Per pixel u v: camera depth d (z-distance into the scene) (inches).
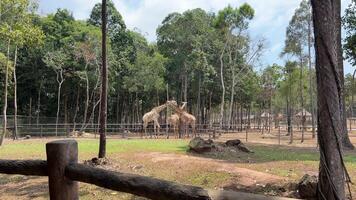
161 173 436.1
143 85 1734.7
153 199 109.8
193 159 501.4
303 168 454.6
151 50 2027.6
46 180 427.2
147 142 874.8
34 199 367.2
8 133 1262.3
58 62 1577.3
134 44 1927.9
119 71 1759.4
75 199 134.0
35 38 858.8
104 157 495.8
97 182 124.3
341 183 156.8
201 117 2055.9
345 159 564.7
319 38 159.6
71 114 1835.6
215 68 1897.1
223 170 416.5
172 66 1862.7
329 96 157.8
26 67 1674.5
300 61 1560.0
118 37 1883.6
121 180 117.1
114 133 1396.4
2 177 449.1
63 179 131.6
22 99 1758.1
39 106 1720.0
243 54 1875.0
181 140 982.4
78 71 1583.4
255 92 2156.7
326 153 157.8
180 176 418.0
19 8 833.5
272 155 614.5
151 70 1734.7
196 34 1820.9
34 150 703.7
